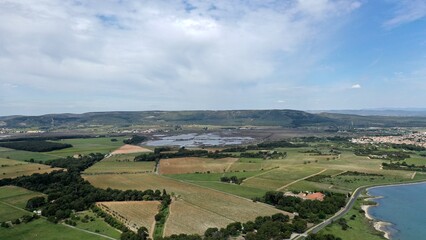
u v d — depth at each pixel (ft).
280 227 569.64
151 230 573.33
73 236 565.94
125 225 600.39
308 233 567.59
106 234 572.92
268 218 612.70
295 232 570.87
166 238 519.19
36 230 595.47
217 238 529.04
